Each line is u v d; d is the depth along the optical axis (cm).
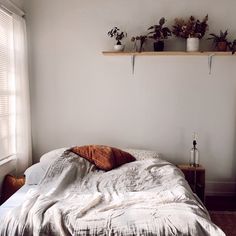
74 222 157
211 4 322
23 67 307
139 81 335
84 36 333
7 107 289
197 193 313
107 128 342
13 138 303
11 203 197
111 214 166
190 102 336
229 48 311
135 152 314
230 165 341
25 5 331
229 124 336
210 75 331
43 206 173
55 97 341
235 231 250
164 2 325
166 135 340
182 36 317
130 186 224
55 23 332
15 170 305
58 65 337
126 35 329
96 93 339
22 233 154
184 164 336
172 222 155
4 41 281
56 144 345
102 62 335
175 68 332
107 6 328
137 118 340
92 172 258
